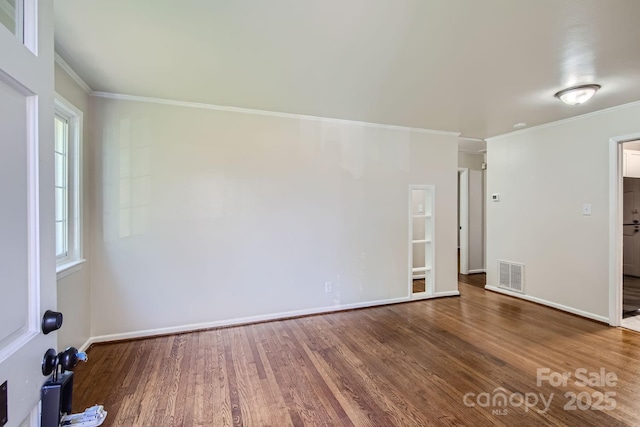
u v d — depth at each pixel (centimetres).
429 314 376
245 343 295
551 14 174
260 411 198
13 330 68
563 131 385
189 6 167
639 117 317
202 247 326
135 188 304
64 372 85
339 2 164
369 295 404
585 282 363
